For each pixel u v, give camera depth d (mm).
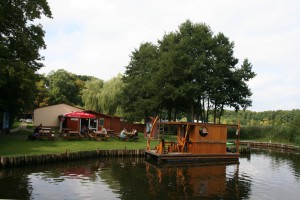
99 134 35375
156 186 16500
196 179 18969
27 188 14750
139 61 54906
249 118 87750
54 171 19156
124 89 54719
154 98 46219
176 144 28359
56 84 85188
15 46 28109
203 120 55312
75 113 35750
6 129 36156
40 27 29641
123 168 21750
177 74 44438
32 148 24328
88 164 22688
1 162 18688
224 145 28703
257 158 31859
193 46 46781
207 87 46969
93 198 13633
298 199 15039
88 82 61094
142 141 37375
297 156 34188
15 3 27188
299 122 49156
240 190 16453
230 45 49469
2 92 32750
